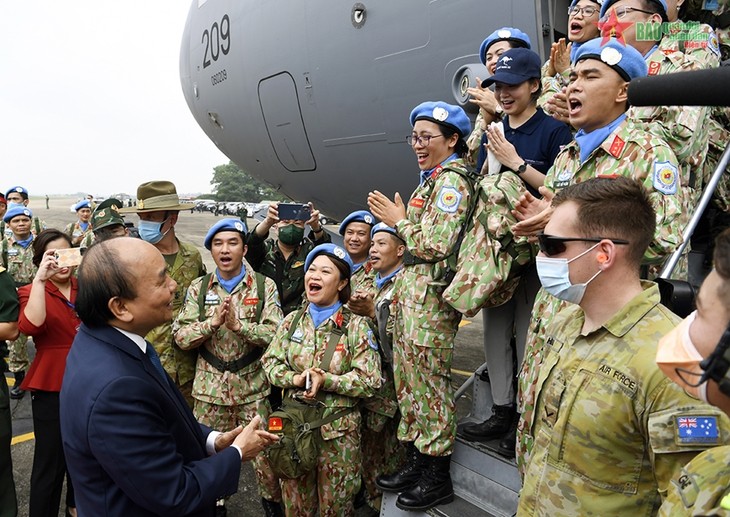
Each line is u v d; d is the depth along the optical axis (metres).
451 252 2.15
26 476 3.54
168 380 1.54
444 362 2.28
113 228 3.26
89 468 1.31
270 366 2.50
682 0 2.13
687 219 1.89
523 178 2.08
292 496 2.47
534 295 2.32
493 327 2.46
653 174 1.50
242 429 1.69
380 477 2.45
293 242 3.45
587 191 1.14
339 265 2.50
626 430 1.05
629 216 1.09
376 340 2.51
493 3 2.93
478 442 2.44
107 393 1.27
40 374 2.54
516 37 2.44
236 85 5.43
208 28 5.88
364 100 3.93
